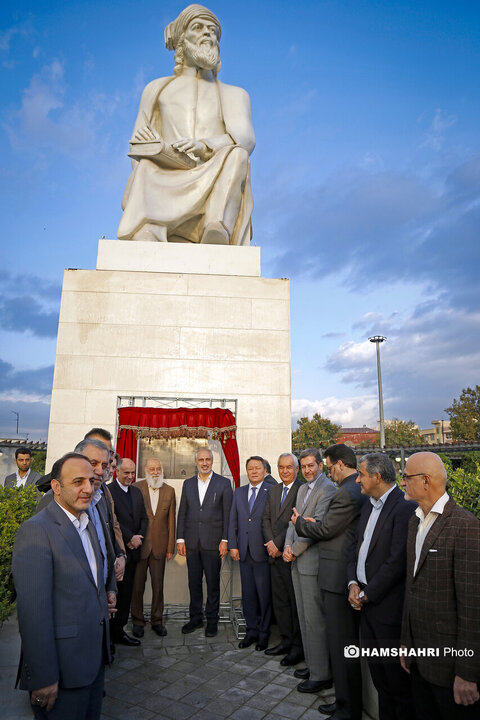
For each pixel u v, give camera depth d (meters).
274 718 3.11
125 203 7.57
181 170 7.46
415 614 2.32
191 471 5.98
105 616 2.38
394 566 2.74
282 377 6.20
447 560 2.23
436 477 2.35
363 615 2.90
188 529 4.97
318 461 4.00
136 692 3.47
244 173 7.30
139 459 5.94
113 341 6.06
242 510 4.70
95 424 5.83
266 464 5.28
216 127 7.98
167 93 8.11
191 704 3.30
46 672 1.99
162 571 4.89
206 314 6.27
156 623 4.77
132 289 6.23
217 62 8.23
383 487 2.98
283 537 4.24
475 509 3.53
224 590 5.60
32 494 4.46
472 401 28.72
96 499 3.00
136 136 7.46
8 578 3.41
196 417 5.52
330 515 3.33
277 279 6.47
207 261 6.54
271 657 4.15
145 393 5.97
